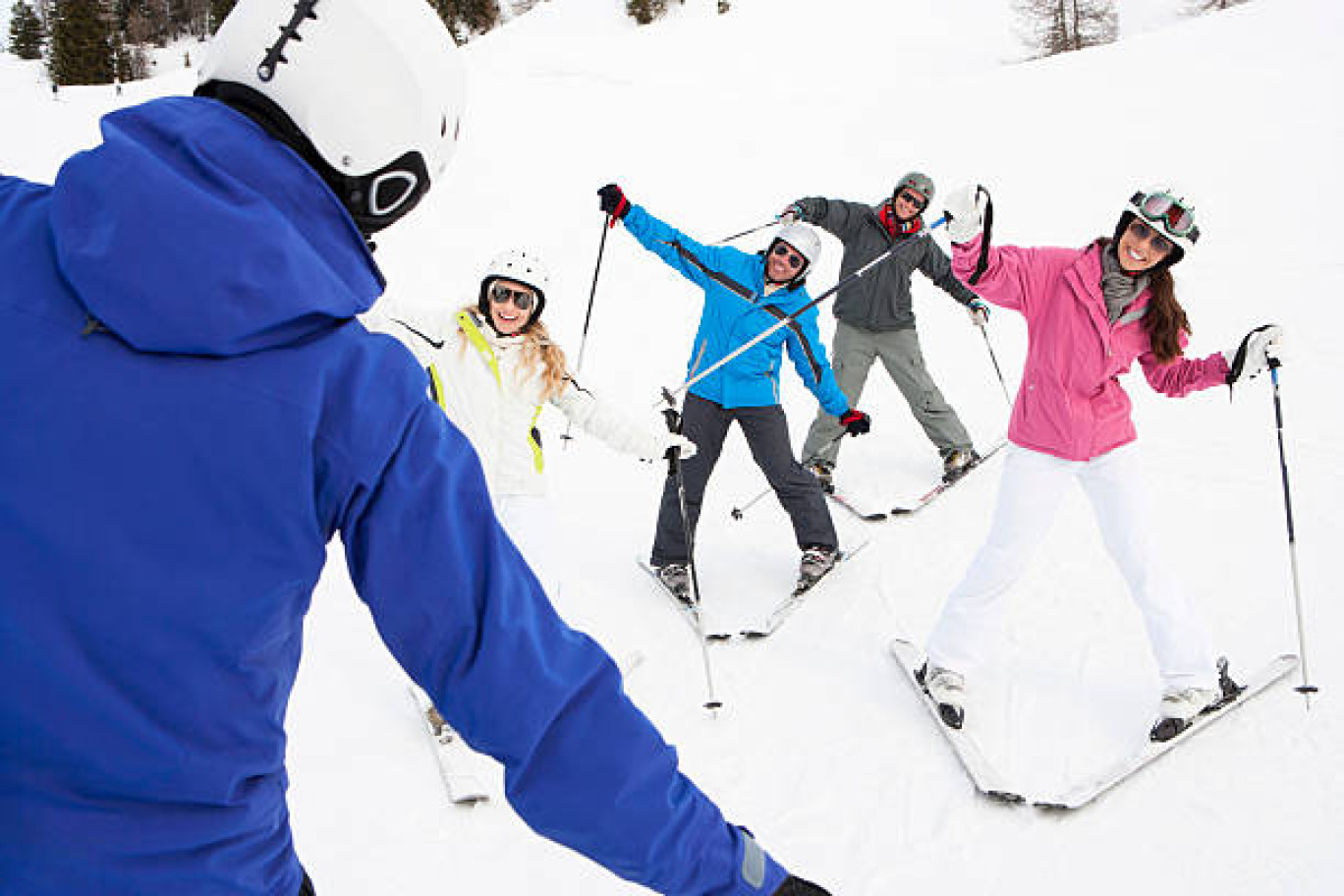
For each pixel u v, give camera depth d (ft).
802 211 16.58
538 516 10.88
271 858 2.69
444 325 10.48
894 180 40.45
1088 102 43.75
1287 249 27.68
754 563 15.14
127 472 2.14
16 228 2.33
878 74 105.60
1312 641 12.03
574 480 18.33
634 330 28.04
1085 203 34.50
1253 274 26.18
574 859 9.11
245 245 2.22
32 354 2.14
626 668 12.23
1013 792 9.84
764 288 13.64
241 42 2.64
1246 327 23.07
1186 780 10.04
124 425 2.14
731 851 2.83
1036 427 10.46
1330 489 15.62
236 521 2.23
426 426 2.52
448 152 2.99
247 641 2.33
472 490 2.56
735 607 13.85
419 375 2.59
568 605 13.71
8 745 2.16
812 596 13.97
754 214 38.73
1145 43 50.14
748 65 106.01
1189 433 18.20
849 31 114.62
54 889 2.24
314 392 2.31
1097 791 9.83
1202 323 23.57
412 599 2.46
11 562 2.08
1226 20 50.85
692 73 102.94
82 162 2.26
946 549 15.14
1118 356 10.12
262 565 2.29
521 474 10.88
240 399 2.23
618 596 14.06
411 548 2.44
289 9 2.63
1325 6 48.80
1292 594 13.01
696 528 16.34
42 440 2.10
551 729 2.56
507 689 2.50
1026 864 9.16
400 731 10.77
